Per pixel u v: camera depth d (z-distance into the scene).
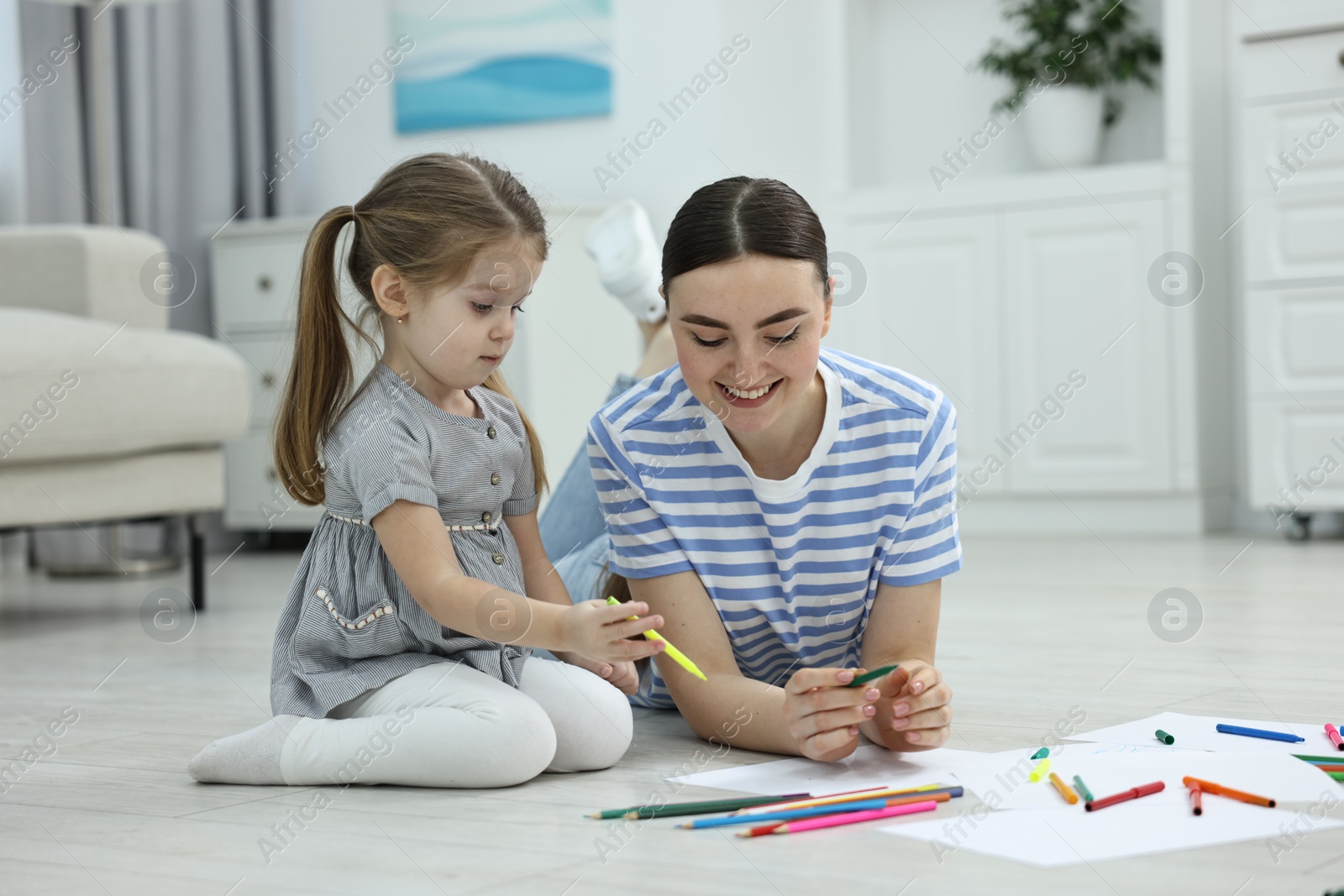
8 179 3.88
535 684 1.34
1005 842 1.00
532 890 0.93
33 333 2.62
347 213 1.42
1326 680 1.68
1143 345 3.78
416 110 4.23
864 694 1.21
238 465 4.00
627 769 1.33
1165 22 3.69
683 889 0.92
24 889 0.97
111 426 2.68
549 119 4.05
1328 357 3.49
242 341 4.00
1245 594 2.54
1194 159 3.80
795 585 1.43
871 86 4.46
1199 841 0.99
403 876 0.98
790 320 1.20
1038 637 2.11
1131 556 3.29
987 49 4.31
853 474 1.39
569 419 3.57
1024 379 3.94
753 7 3.94
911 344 4.09
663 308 2.11
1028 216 3.90
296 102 4.41
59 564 3.66
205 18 4.16
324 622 1.36
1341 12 3.39
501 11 4.09
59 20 3.93
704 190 1.23
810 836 1.04
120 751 1.51
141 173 4.04
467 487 1.39
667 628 1.44
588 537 1.85
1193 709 1.52
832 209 4.19
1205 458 3.83
